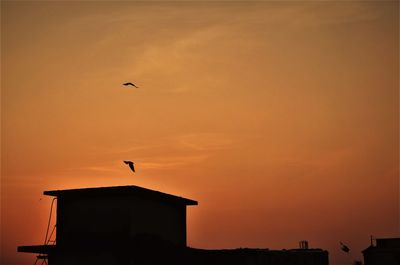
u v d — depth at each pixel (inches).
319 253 3410.4
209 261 2783.0
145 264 2576.3
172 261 2719.0
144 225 2640.3
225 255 2765.7
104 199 2625.5
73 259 2591.0
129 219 2554.1
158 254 2655.0
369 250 4643.2
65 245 2578.7
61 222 2682.1
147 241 2581.2
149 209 2699.3
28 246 2623.0
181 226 2935.5
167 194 2792.8
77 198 2682.1
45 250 2625.5
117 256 2509.8
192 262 2768.2
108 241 2504.9
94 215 2625.5
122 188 2586.1
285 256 3080.7
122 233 2544.3
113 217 2586.1
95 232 2600.9
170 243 2805.1
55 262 2628.0
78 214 2657.5
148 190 2662.4
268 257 2918.3
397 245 4633.4
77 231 2635.3
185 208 2994.6
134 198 2605.8
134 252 2524.6
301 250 3430.1
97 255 2546.8
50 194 2706.7
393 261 4515.3
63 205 2704.2
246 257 2731.3
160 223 2768.2
